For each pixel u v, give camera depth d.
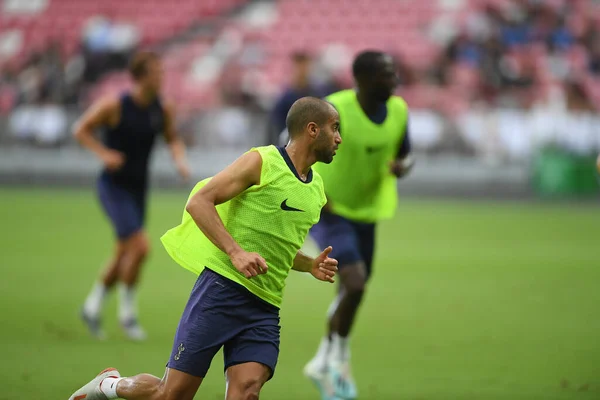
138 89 30.75
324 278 16.25
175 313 34.94
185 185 90.69
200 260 15.63
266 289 15.66
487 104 93.19
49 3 119.06
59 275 44.09
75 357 26.34
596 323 33.66
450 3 108.12
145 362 25.77
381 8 110.00
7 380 23.06
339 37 109.06
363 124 23.02
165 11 115.81
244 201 15.43
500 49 96.50
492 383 23.91
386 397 22.34
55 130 94.75
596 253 54.81
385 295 40.44
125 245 30.30
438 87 95.75
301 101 15.76
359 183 23.52
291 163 15.60
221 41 109.94
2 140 95.62
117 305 37.59
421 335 31.28
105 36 111.62
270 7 114.56
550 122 86.38
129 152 30.86
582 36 100.44
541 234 63.94
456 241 60.47
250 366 15.08
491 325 33.16
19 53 113.75
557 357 27.50
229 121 89.38
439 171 88.00
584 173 85.25
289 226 15.62
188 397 15.31
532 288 42.44
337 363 22.19
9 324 31.72
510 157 86.69
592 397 22.36
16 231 61.66
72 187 94.31
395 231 65.81
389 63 22.66
